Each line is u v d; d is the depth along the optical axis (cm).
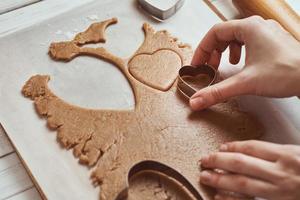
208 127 50
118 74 55
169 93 53
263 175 42
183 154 48
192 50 57
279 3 58
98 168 47
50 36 57
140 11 60
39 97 52
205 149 48
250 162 43
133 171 45
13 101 52
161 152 48
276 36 49
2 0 60
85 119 50
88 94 53
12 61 55
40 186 46
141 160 46
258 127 50
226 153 45
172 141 49
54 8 60
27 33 57
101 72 55
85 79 54
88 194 46
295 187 42
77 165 47
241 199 44
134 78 54
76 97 52
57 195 46
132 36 58
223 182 44
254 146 44
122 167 47
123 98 53
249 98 52
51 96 52
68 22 58
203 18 60
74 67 55
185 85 52
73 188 46
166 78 54
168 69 55
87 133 49
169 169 45
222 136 49
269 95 48
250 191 43
